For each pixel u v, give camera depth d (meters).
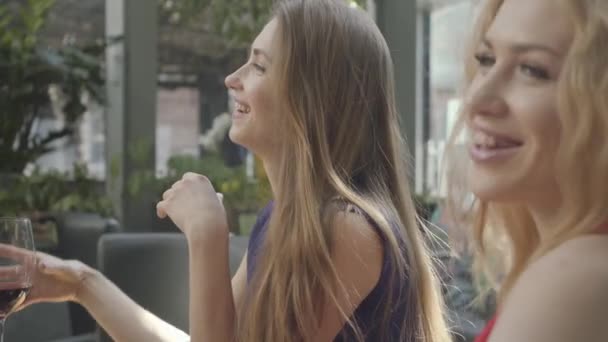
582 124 0.43
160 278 1.72
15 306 1.05
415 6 4.22
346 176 1.05
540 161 0.45
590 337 0.38
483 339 0.57
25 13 3.41
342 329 0.97
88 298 1.20
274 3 1.12
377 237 0.98
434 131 4.33
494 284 0.67
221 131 4.05
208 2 3.88
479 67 0.51
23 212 2.99
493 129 0.47
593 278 0.39
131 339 1.17
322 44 1.06
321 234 0.96
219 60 4.07
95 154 3.91
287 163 1.04
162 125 4.01
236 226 3.02
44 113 3.68
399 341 1.01
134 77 3.76
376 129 1.11
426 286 1.10
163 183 3.70
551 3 0.45
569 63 0.43
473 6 0.60
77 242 2.67
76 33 3.88
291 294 0.97
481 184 0.48
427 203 3.23
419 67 4.34
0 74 3.18
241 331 1.01
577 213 0.43
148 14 3.78
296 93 1.04
